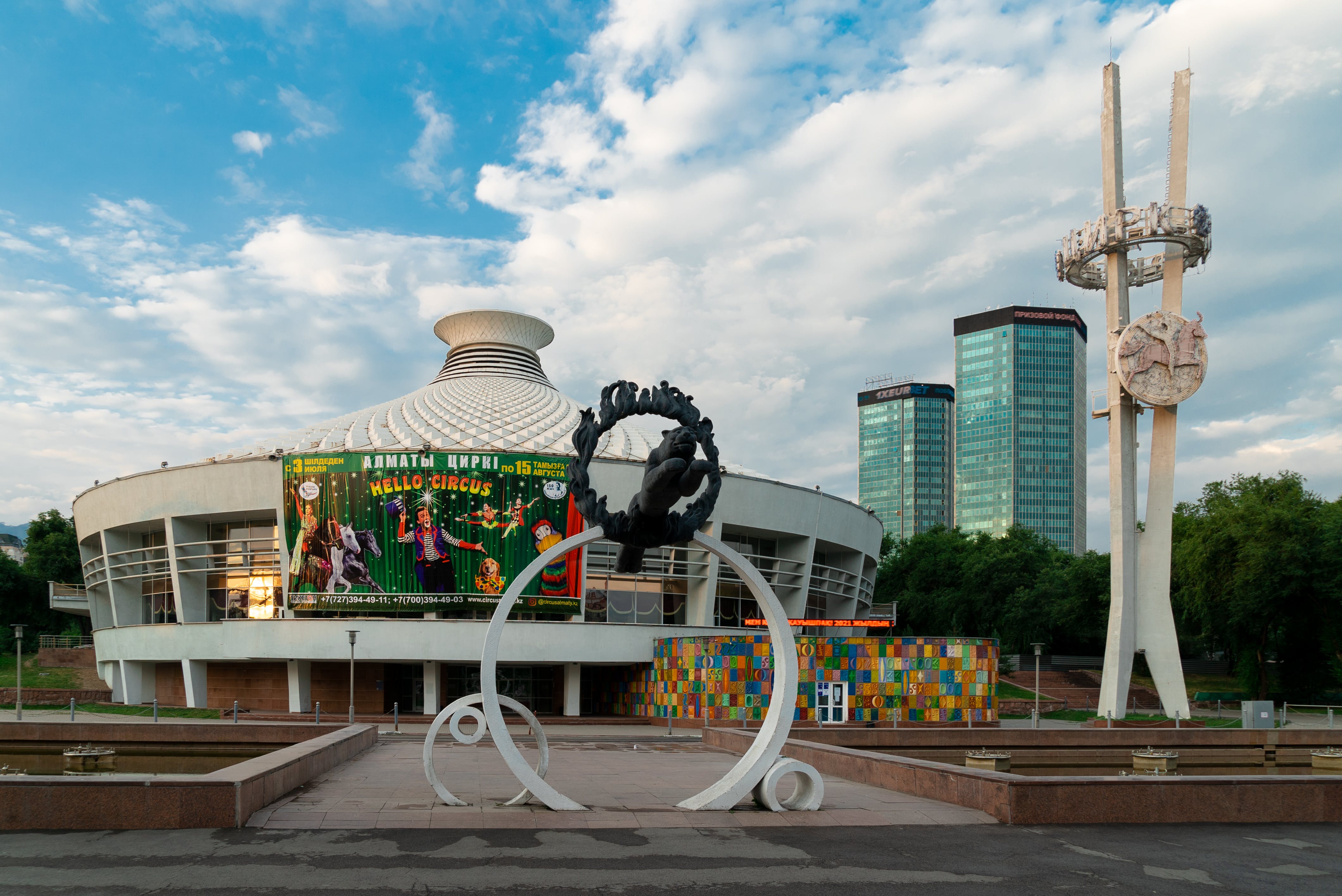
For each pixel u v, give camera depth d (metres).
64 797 11.49
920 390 194.25
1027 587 72.44
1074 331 184.00
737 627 47.59
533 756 23.47
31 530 84.12
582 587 42.66
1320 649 49.19
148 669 49.28
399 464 41.66
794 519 48.56
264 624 42.47
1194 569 49.69
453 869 9.72
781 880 9.62
